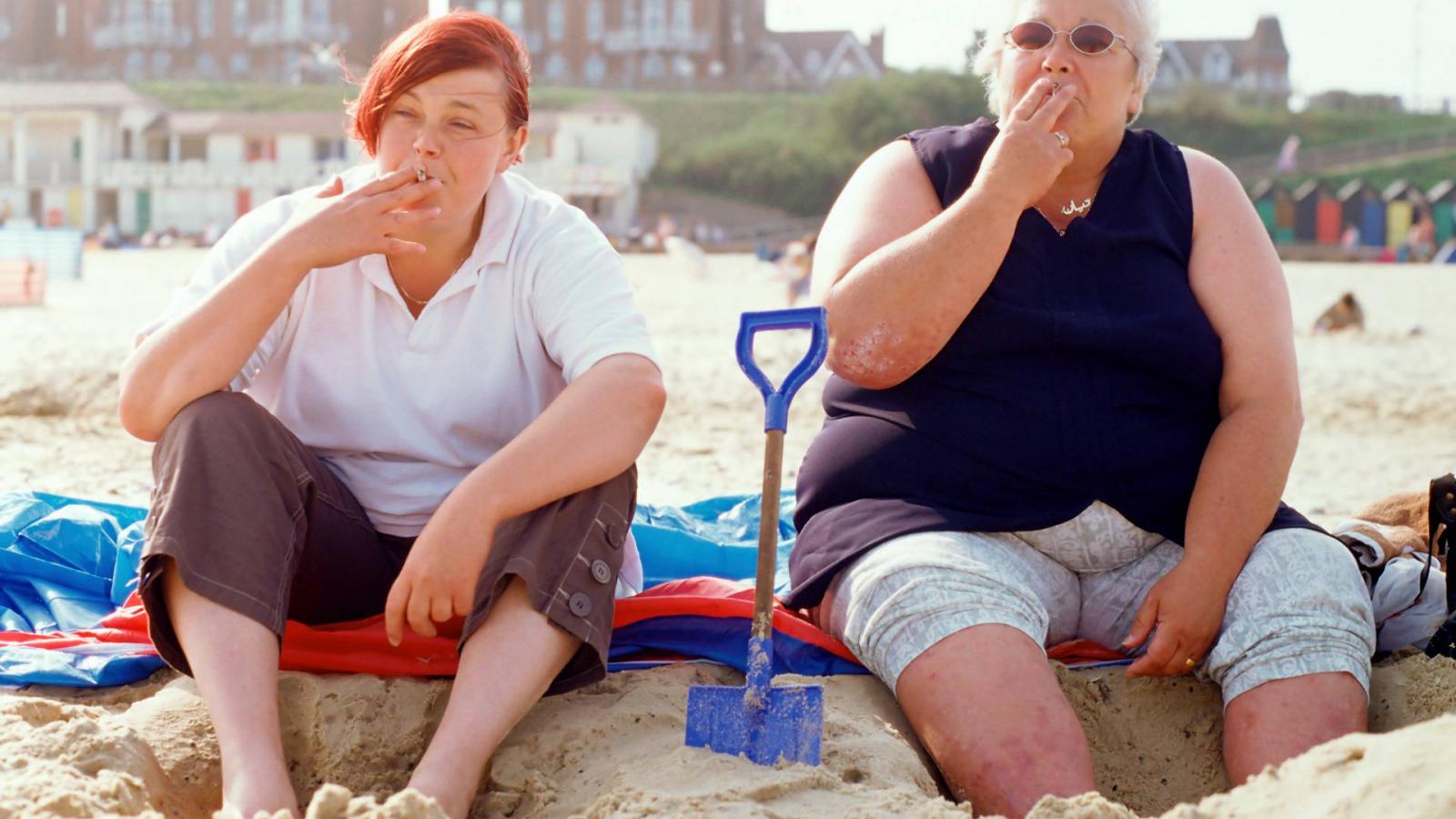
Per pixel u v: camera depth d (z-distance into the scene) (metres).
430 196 2.74
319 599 2.92
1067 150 2.92
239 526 2.53
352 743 2.74
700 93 92.50
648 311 19.59
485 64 2.73
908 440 3.02
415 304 2.94
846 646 2.97
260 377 3.01
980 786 2.52
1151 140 3.20
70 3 97.56
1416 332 15.65
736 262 44.88
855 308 2.96
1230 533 2.87
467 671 2.53
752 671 2.56
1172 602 2.84
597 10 95.81
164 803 2.47
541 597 2.57
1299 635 2.74
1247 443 2.93
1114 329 2.98
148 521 2.56
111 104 73.44
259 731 2.38
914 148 3.25
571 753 2.67
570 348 2.82
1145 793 2.89
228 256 2.88
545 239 2.91
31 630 3.33
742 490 6.11
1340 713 2.66
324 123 72.25
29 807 2.13
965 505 2.97
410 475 2.98
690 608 3.10
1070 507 2.96
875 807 2.35
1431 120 88.88
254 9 95.06
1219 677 2.83
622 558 2.74
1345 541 3.21
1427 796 1.85
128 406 2.65
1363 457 7.58
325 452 2.99
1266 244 3.14
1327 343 14.55
